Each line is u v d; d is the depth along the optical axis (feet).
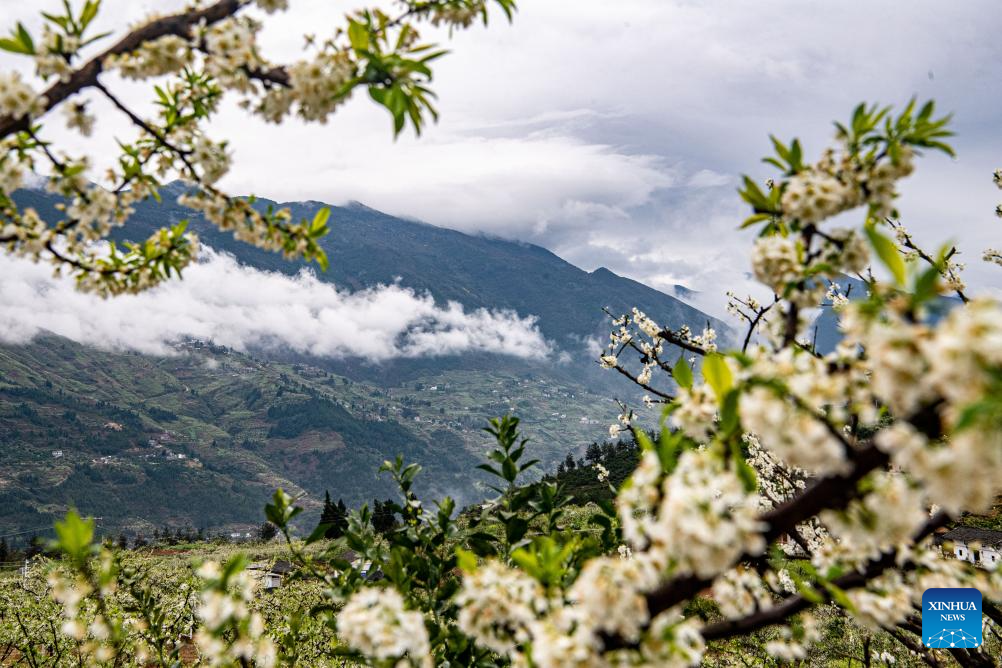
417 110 8.43
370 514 12.72
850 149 7.72
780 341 6.96
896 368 4.03
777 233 7.82
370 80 8.23
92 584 11.69
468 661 11.15
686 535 5.23
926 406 4.49
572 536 10.88
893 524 5.14
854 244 7.12
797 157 7.68
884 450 4.85
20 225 10.68
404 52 8.49
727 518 5.44
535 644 6.06
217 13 9.38
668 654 5.69
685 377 6.31
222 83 9.18
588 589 5.65
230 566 9.10
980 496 4.11
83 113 9.84
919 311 4.37
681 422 6.13
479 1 10.14
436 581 12.20
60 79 8.57
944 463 4.06
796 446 4.95
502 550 12.78
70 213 10.30
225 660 9.38
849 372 5.12
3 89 8.03
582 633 5.80
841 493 5.15
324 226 11.55
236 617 9.14
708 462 5.52
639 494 6.06
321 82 9.09
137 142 10.80
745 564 8.61
